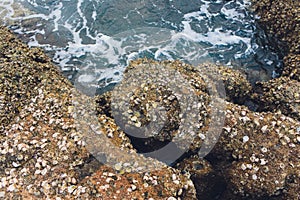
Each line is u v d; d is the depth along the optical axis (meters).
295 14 16.34
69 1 19.50
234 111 13.34
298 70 14.90
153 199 11.29
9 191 11.51
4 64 14.69
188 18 18.61
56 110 13.27
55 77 14.98
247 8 18.61
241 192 12.52
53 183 11.55
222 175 12.86
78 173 11.78
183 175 12.17
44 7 19.28
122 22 18.44
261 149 12.58
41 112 13.25
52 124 12.85
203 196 13.02
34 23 18.55
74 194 11.30
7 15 18.88
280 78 14.86
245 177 12.41
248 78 16.28
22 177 11.76
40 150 12.21
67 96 13.88
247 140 12.76
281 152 12.48
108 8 19.00
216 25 18.30
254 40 17.61
